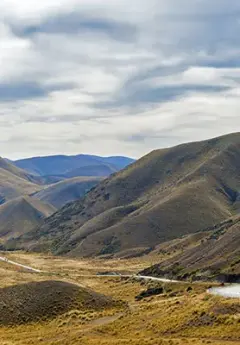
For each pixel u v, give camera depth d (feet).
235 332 140.87
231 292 200.23
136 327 171.63
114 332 171.73
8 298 247.70
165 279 361.10
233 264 304.30
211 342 136.15
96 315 216.54
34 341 178.29
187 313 166.20
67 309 235.81
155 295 274.77
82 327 194.70
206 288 246.68
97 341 157.28
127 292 324.19
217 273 299.17
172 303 198.18
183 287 272.51
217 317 153.79
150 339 147.95
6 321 228.22
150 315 185.06
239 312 154.81
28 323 225.76
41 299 245.24
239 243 358.02
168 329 158.10
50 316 230.68
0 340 187.93
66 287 255.29
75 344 158.51
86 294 253.03
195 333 148.15
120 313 217.15
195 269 354.13
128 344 145.28
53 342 168.45
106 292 341.41
